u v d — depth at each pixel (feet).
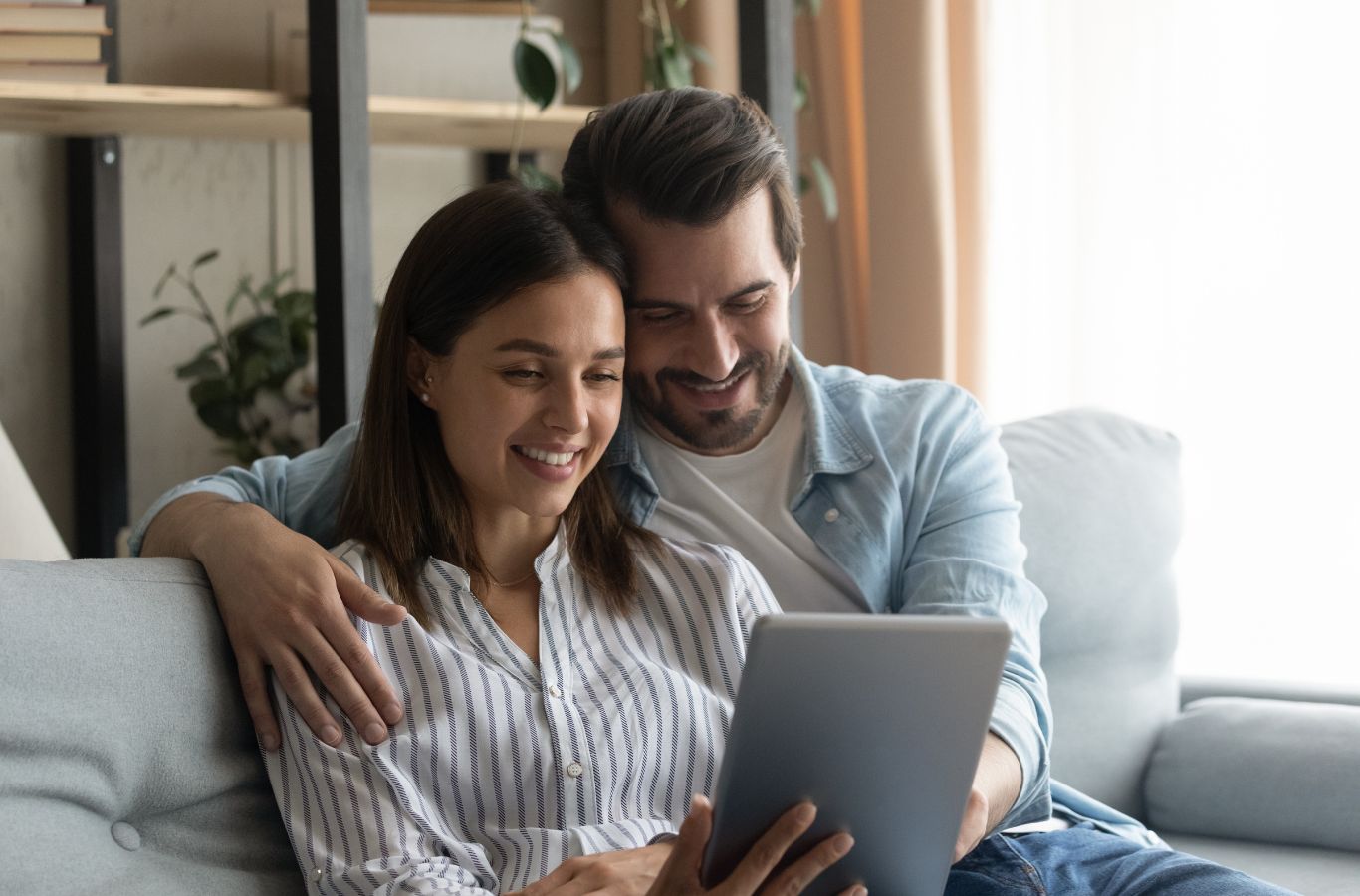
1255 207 7.82
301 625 3.87
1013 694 4.47
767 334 4.71
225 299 8.43
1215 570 8.00
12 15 6.43
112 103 6.56
